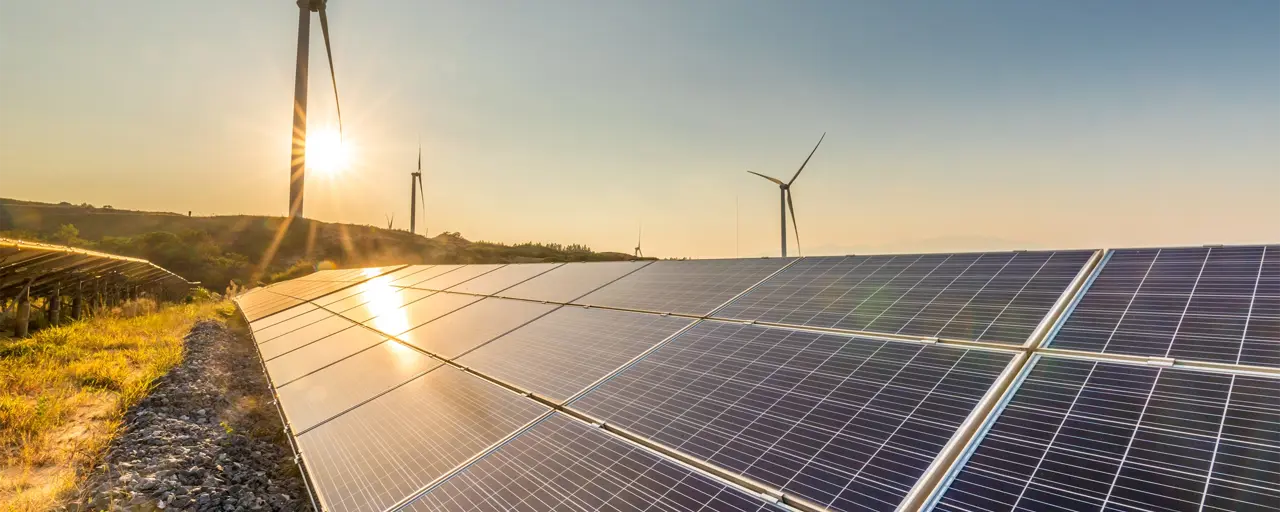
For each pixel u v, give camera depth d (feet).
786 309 34.22
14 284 74.38
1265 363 17.99
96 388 44.21
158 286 154.51
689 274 49.88
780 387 24.02
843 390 22.56
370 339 51.42
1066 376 19.94
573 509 18.44
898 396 21.17
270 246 333.21
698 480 18.61
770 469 18.34
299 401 36.96
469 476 21.68
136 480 28.22
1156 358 19.77
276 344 60.29
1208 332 20.66
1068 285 27.81
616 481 19.49
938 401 20.18
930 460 16.96
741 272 46.14
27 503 25.22
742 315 35.01
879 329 27.89
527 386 30.19
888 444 18.29
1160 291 24.86
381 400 33.06
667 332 34.58
